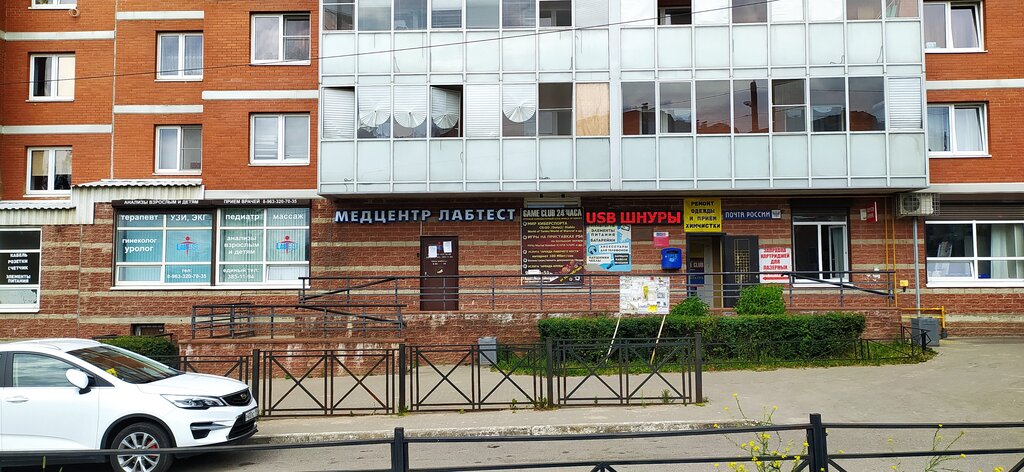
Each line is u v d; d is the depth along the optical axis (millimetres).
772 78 17406
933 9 18750
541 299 16594
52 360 8414
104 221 19094
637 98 17594
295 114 19359
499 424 9930
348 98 18016
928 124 18547
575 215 18500
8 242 19453
